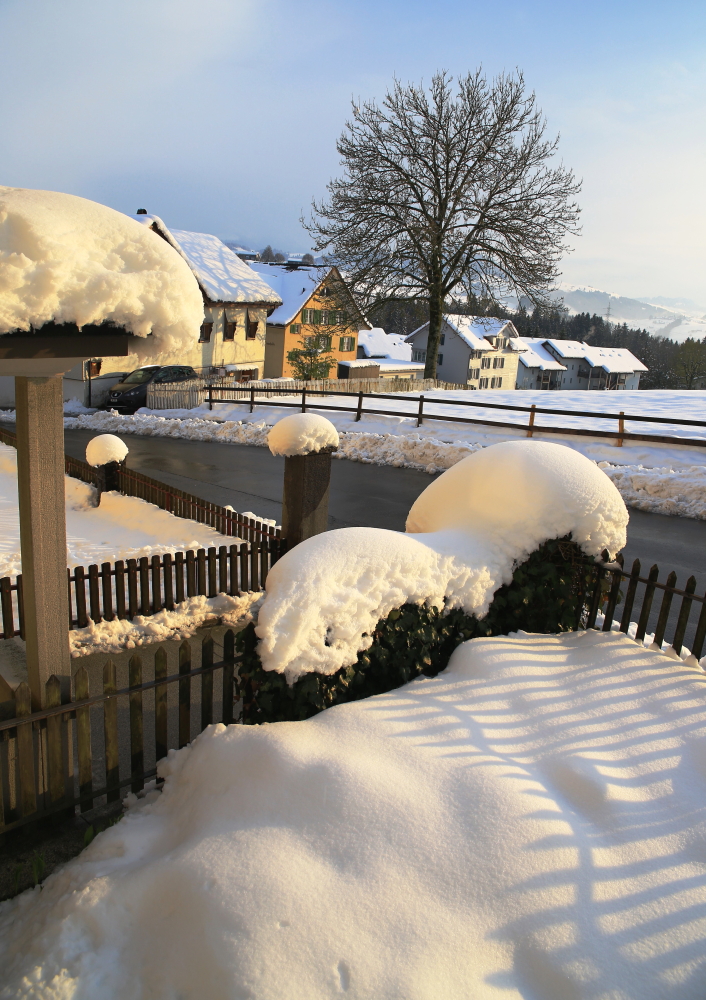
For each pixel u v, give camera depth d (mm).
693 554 10320
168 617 7133
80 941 2801
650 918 2891
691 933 2854
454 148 30891
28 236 2982
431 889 2873
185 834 3359
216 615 7332
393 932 2686
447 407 24078
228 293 34250
